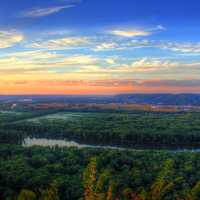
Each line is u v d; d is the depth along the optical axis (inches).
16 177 3796.8
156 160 5002.5
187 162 4815.5
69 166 4618.6
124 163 4815.5
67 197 3339.1
